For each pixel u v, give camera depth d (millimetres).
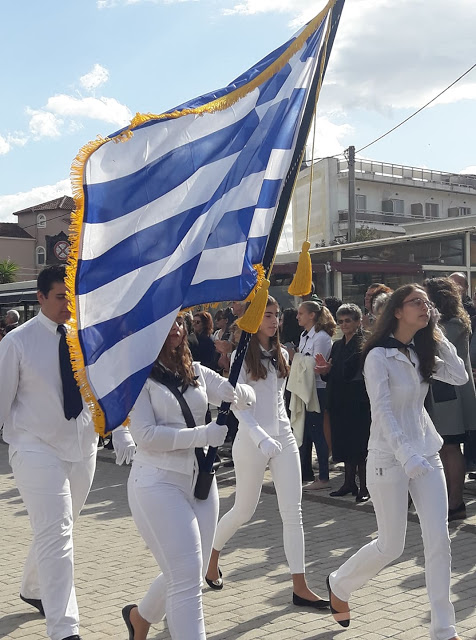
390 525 4418
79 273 3496
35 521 4445
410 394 4441
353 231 31984
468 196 52000
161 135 3844
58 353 4578
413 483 4402
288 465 5184
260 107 4332
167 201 3818
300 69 4488
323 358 8422
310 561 6242
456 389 7164
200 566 3744
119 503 8477
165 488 3797
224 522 5465
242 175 4219
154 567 6156
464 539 6684
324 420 8820
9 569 6203
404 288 4488
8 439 4621
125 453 4352
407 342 4527
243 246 4129
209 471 3941
